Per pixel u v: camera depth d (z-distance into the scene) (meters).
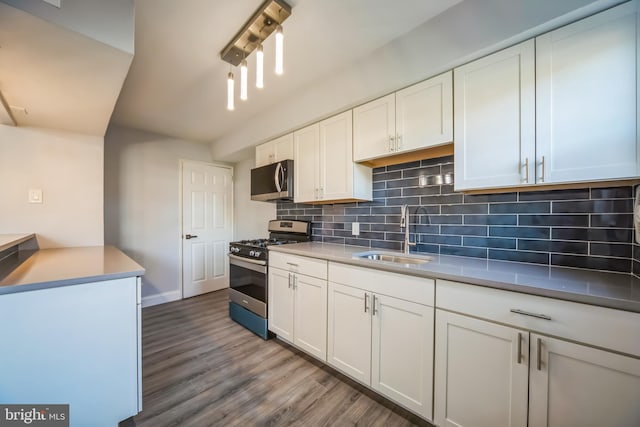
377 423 1.38
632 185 1.18
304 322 1.97
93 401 1.14
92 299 1.14
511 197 1.52
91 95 1.50
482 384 1.14
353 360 1.64
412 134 1.62
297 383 1.70
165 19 1.39
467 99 1.40
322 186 2.21
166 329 2.53
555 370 0.97
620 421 0.87
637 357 0.84
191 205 3.62
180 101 2.40
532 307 1.02
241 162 3.95
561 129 1.14
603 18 1.04
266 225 3.48
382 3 1.34
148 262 3.24
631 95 1.00
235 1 1.29
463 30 1.36
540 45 1.18
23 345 1.01
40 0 0.91
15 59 1.14
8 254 1.67
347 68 1.89
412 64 1.56
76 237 2.22
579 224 1.31
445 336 1.25
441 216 1.81
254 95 2.33
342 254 1.83
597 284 1.02
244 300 2.55
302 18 1.42
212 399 1.55
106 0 1.07
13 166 1.98
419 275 1.33
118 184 3.03
